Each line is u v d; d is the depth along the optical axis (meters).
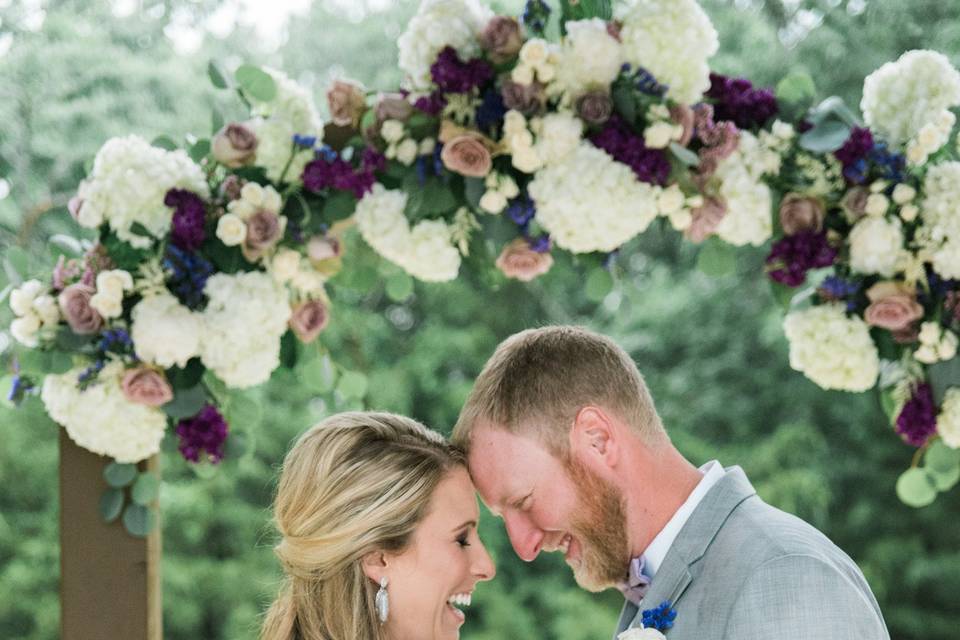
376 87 8.42
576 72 2.75
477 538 2.64
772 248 2.99
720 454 8.74
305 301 2.94
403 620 2.55
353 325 9.06
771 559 2.27
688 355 9.02
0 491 8.60
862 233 2.93
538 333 2.62
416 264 2.88
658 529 2.50
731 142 2.86
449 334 9.13
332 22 8.60
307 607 2.55
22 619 8.45
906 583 8.65
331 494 2.53
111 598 2.94
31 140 7.48
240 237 2.78
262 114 2.90
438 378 9.24
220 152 2.81
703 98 2.95
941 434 3.02
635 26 2.76
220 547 8.78
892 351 3.04
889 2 7.82
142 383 2.77
